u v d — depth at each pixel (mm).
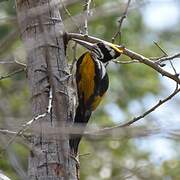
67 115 10781
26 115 18078
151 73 21797
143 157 19547
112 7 8867
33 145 10477
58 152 10406
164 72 10977
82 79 12453
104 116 20469
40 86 10789
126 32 21469
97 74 12477
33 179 10398
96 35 20641
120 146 19781
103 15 8867
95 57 12688
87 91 12336
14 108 18547
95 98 12328
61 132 7941
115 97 21359
